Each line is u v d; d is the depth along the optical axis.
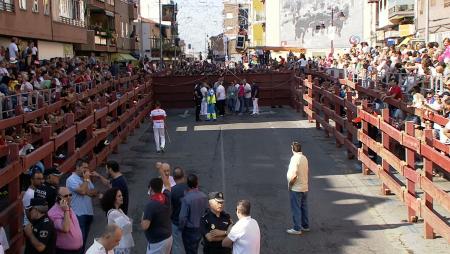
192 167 18.45
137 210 13.76
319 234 11.87
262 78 35.62
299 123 27.36
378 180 16.03
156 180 8.97
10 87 17.62
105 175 16.84
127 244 8.54
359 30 72.50
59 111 17.53
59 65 24.94
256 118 30.22
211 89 29.81
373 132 16.77
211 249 8.38
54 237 7.78
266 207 13.85
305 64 36.06
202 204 9.41
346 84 23.62
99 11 50.81
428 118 15.44
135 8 66.06
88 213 10.03
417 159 15.90
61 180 13.16
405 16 45.84
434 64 20.44
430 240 11.17
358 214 13.11
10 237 9.17
